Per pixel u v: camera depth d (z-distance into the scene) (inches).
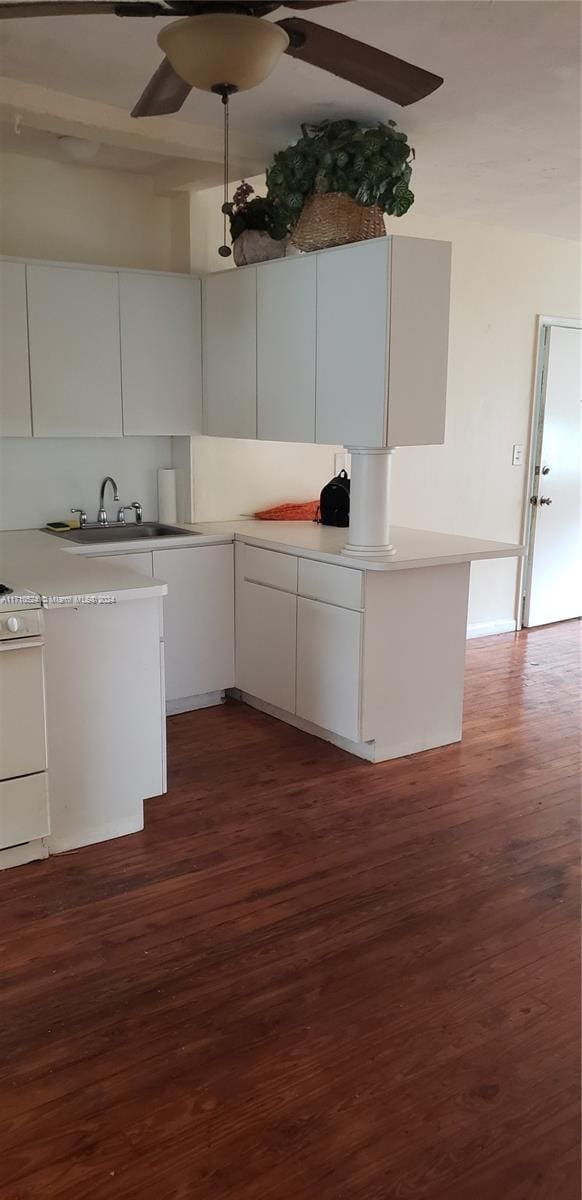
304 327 137.7
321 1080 74.3
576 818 123.7
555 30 98.7
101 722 112.3
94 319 148.7
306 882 105.7
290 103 124.0
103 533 163.5
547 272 218.4
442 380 130.1
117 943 93.4
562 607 245.6
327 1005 83.8
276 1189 63.8
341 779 135.7
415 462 201.2
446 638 146.7
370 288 123.7
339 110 126.8
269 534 158.6
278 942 93.7
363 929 96.3
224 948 92.7
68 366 147.2
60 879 106.0
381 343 123.2
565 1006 84.0
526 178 161.3
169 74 83.4
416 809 125.7
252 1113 70.7
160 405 159.6
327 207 131.0
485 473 217.0
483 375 210.2
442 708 149.3
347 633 137.3
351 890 104.0
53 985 86.4
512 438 220.8
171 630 156.2
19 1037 79.0
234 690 174.1
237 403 155.9
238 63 71.2
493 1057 77.2
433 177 160.4
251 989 86.0
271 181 138.7
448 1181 64.6
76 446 162.4
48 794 109.3
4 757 103.9
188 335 161.0
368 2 91.8
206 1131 68.9
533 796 130.6
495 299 208.4
